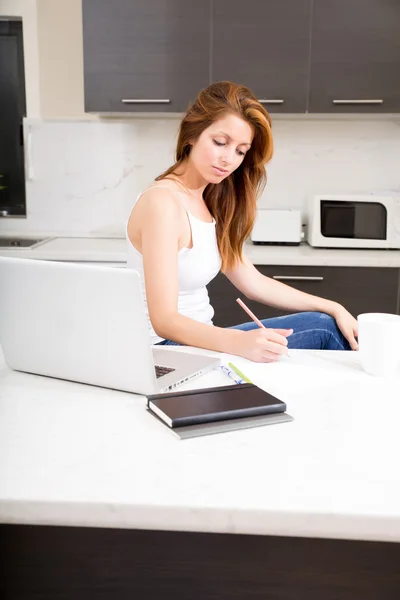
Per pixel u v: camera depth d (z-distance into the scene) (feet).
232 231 6.22
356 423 3.03
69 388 3.57
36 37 10.75
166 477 2.47
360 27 9.32
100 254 9.39
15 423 3.01
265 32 9.37
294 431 2.93
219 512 2.26
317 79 9.46
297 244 10.34
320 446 2.76
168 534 2.41
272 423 3.01
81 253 9.40
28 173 11.17
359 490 2.38
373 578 2.40
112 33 9.48
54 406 3.25
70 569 2.46
